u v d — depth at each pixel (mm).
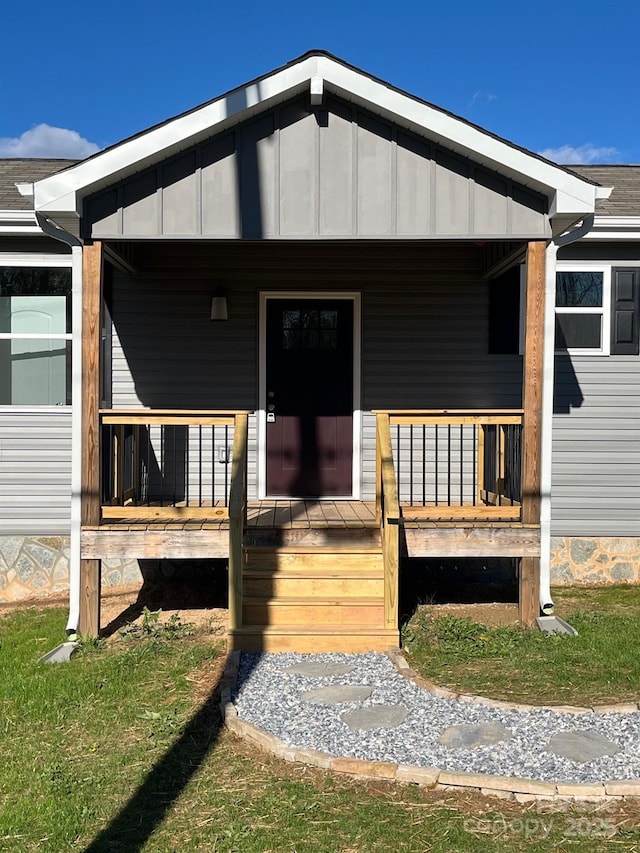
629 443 8086
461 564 8031
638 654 5469
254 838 3219
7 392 7934
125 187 5840
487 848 3133
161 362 7949
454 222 5922
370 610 5816
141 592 7730
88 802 3537
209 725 4387
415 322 8008
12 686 5016
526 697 4672
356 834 3244
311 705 4570
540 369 6211
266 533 6508
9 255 7812
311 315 8117
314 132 5867
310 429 8141
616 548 8164
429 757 3859
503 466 7262
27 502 7914
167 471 8000
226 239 5887
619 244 8008
